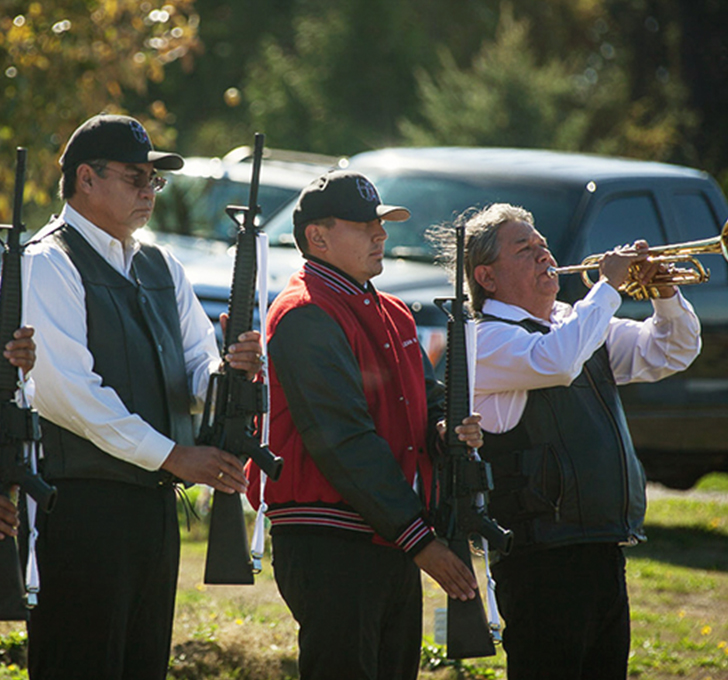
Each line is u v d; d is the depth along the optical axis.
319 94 102.75
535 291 13.03
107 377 11.30
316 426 11.48
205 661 16.22
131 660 11.63
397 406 12.09
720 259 28.58
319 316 11.74
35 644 11.25
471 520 11.62
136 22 29.67
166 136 31.92
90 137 11.54
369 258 12.25
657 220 27.14
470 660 17.58
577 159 29.33
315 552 11.75
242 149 34.84
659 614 20.81
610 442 12.49
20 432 10.28
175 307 12.21
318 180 12.36
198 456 11.09
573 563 12.27
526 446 12.34
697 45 87.38
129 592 11.32
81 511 11.09
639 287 13.45
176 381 11.82
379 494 11.41
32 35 28.36
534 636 12.33
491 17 108.00
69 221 11.66
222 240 29.86
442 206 26.78
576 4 108.75
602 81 90.50
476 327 11.98
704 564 24.91
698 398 27.61
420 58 103.12
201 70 114.12
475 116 79.31
